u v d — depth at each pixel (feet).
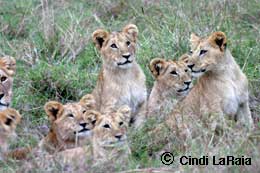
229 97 51.57
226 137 47.91
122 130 47.70
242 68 56.08
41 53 61.16
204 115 50.52
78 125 49.19
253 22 63.93
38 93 56.03
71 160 44.88
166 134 48.78
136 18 64.69
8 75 52.24
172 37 59.72
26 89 55.88
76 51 60.44
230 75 51.85
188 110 51.90
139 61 58.44
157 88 54.90
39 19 65.00
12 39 63.57
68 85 56.70
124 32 54.34
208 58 51.52
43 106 54.03
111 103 54.03
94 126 48.44
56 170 44.01
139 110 54.75
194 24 61.05
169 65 54.49
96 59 59.62
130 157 46.42
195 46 52.24
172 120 50.11
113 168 44.52
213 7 63.21
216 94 51.62
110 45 53.93
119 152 46.57
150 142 48.37
